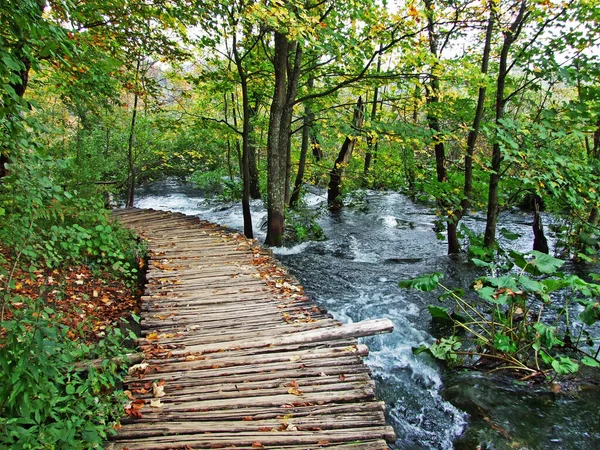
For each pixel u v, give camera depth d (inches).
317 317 179.9
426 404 157.5
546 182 238.7
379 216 541.6
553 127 245.4
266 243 378.9
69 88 234.7
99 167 398.9
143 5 264.7
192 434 107.3
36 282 197.2
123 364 127.9
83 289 219.1
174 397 122.5
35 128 90.3
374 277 299.4
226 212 583.2
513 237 330.6
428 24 278.1
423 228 475.8
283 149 367.2
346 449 103.0
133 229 311.4
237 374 135.0
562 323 220.2
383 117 407.8
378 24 259.4
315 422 112.1
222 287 214.8
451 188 346.9
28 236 111.3
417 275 303.7
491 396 156.8
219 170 754.2
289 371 136.4
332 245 393.4
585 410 149.6
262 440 105.2
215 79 401.1
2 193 132.1
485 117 342.3
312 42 228.7
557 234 360.5
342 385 128.6
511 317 190.5
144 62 413.1
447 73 272.7
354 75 314.5
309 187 783.7
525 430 138.9
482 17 288.2
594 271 304.7
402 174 573.3
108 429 100.5
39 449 76.9
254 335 162.2
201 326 170.6
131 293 236.5
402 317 232.8
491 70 353.4
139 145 556.7
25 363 75.2
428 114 332.5
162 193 765.9
